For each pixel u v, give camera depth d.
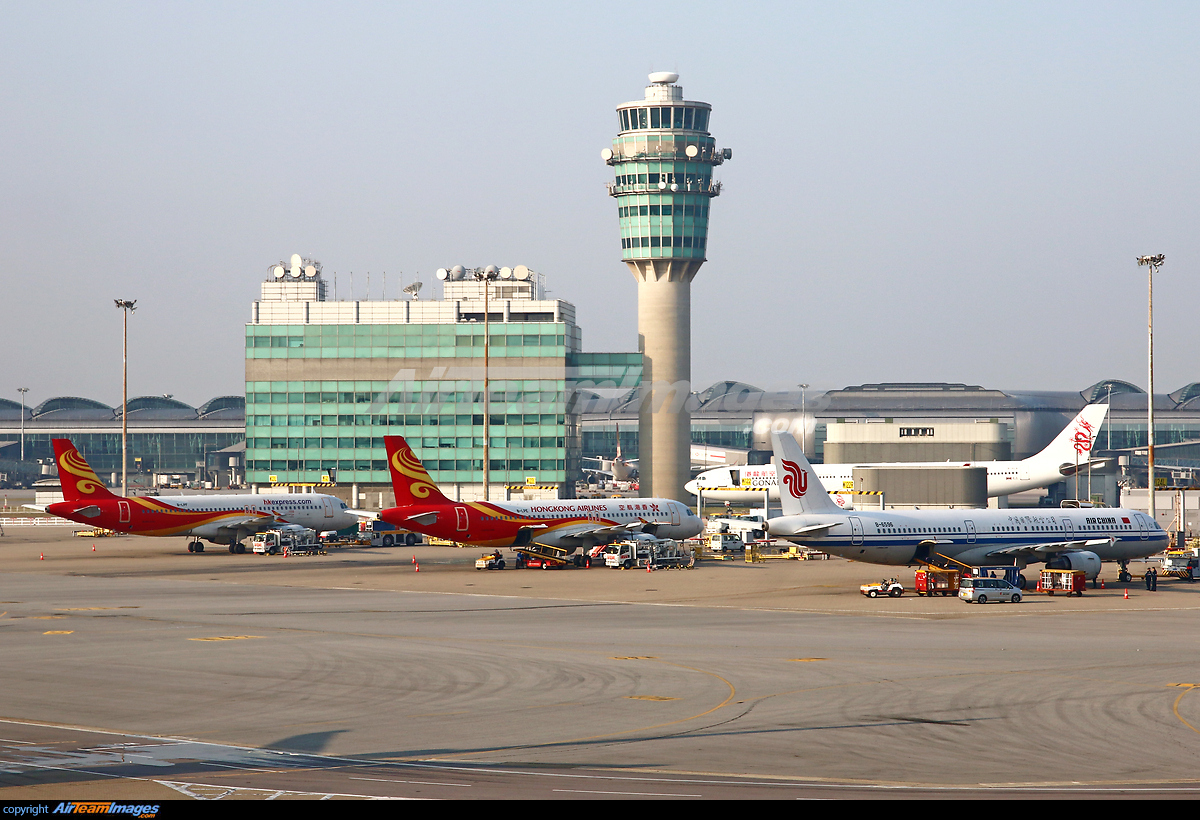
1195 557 146.12
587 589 125.00
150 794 40.97
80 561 164.25
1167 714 57.22
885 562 131.00
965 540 132.25
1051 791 42.56
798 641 83.00
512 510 155.12
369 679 66.69
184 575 142.25
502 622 94.56
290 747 49.56
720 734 52.47
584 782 43.34
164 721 55.19
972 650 78.69
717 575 143.12
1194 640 84.56
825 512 130.62
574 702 59.94
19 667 71.12
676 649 78.81
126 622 94.00
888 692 62.81
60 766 45.62
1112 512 140.25
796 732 52.91
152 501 175.00
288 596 116.81
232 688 63.88
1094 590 128.12
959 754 48.84
